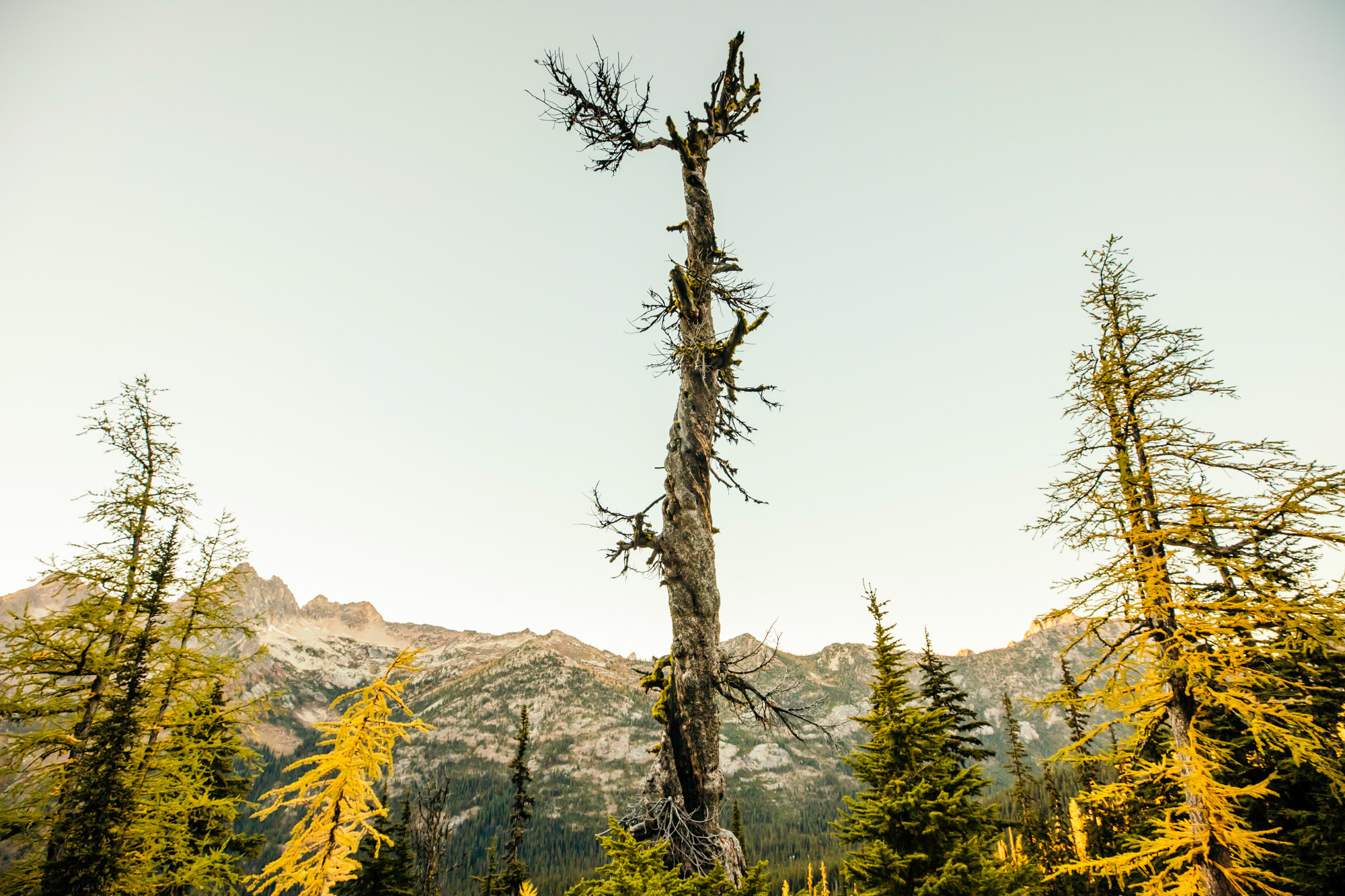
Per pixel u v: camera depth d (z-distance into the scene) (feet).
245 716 56.18
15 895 38.52
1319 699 38.47
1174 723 37.91
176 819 48.98
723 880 27.55
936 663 78.79
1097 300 47.42
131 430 53.78
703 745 35.55
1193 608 36.01
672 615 39.01
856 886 45.57
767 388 49.08
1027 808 104.42
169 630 50.78
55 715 46.01
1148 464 41.81
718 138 52.95
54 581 49.26
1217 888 34.19
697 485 41.55
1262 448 39.09
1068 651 41.93
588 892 26.20
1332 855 43.52
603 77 44.75
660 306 47.32
